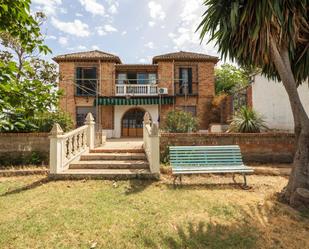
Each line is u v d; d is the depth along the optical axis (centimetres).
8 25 329
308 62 607
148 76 2469
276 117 1313
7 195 623
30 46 364
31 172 839
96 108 2241
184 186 705
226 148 777
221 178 791
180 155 763
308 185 552
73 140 905
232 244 403
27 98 315
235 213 518
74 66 2320
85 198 599
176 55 2406
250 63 649
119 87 2348
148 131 889
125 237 418
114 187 694
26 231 434
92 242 402
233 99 1975
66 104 2308
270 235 434
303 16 557
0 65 274
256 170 844
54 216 495
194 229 449
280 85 1277
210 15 609
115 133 2319
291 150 991
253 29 552
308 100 1030
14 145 980
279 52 577
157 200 587
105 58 2294
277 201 583
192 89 2397
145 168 855
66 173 773
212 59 2370
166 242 405
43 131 1033
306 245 405
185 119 1542
